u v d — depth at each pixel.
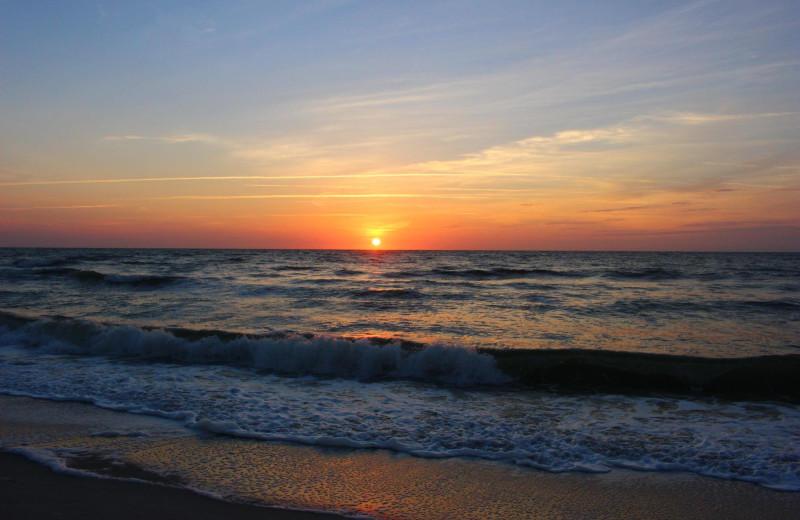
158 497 4.00
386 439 5.45
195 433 5.55
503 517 3.81
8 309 15.24
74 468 4.53
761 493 4.20
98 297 18.73
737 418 6.25
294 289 22.19
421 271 36.84
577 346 10.52
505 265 49.59
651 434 5.62
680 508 3.96
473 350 8.60
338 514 3.81
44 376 7.97
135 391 7.17
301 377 8.34
